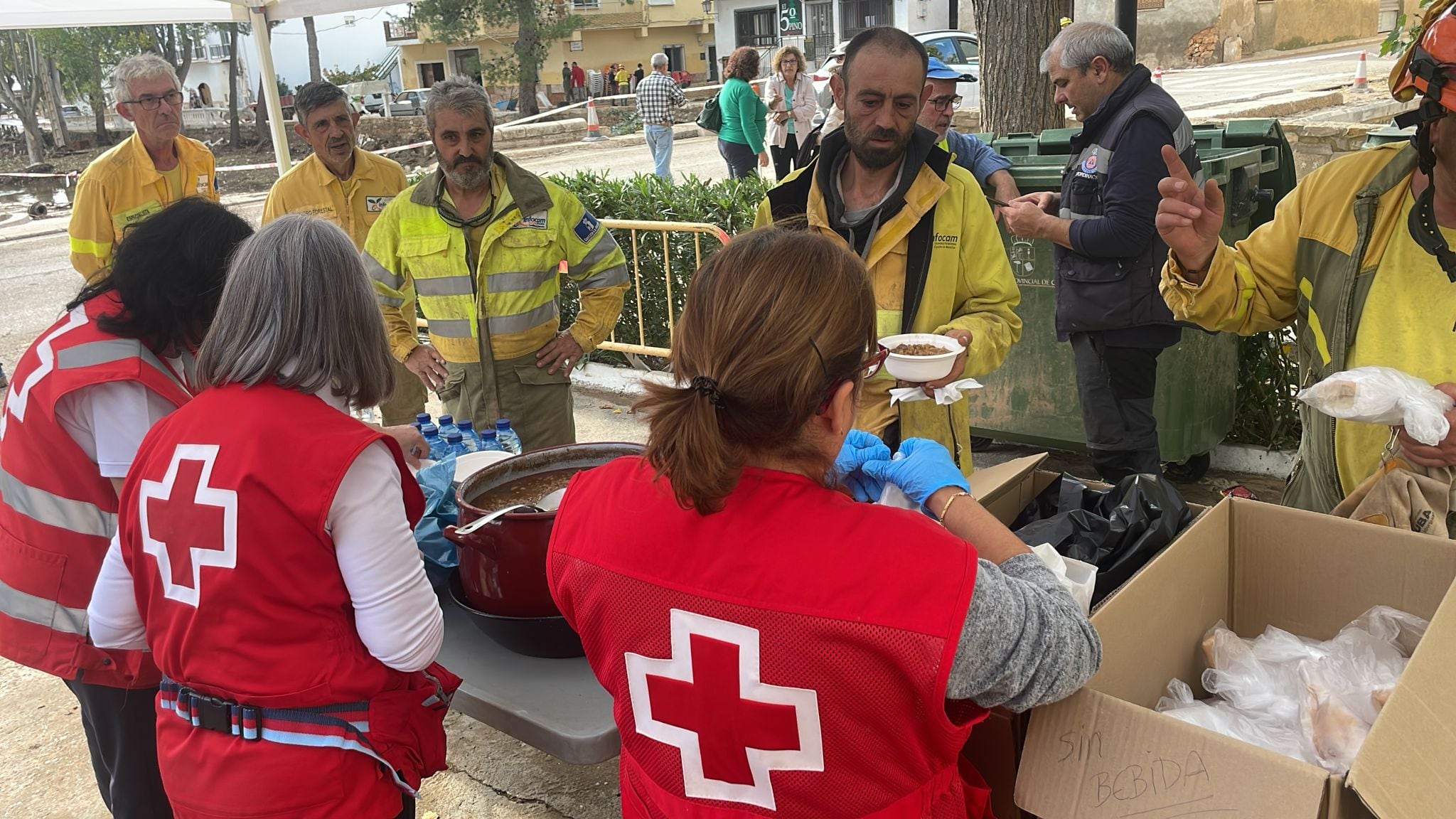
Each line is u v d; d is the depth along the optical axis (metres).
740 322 1.11
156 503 1.58
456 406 3.62
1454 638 1.33
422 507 1.73
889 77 2.45
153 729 2.10
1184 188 2.03
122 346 1.87
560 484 2.12
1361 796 1.08
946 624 1.06
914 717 1.12
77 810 2.91
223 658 1.54
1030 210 3.61
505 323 3.44
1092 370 3.73
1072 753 1.28
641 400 1.16
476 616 1.88
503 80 33.84
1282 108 13.70
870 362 1.19
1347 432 2.05
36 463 1.91
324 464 1.53
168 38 36.78
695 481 1.10
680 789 1.24
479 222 3.41
